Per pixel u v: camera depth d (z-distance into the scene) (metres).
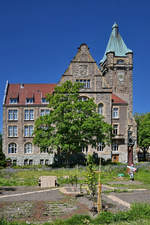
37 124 43.88
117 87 64.25
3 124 55.25
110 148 53.00
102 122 44.72
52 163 52.28
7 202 15.43
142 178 29.06
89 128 42.38
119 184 23.73
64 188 21.02
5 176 30.33
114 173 32.75
